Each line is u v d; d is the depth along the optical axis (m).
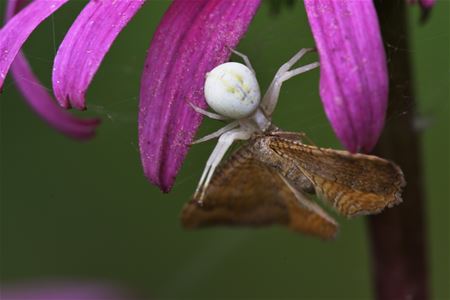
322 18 0.18
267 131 0.19
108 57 0.28
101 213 0.30
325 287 0.30
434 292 0.29
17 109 0.29
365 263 0.29
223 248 0.30
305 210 0.20
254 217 0.20
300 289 0.30
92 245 0.30
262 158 0.19
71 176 0.30
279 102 0.25
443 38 0.27
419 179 0.22
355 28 0.18
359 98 0.17
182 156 0.19
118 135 0.29
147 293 0.30
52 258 0.30
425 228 0.22
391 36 0.20
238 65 0.19
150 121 0.19
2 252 0.30
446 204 0.29
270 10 0.21
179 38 0.19
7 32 0.19
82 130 0.22
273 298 0.30
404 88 0.20
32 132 0.30
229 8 0.19
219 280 0.31
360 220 0.29
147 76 0.19
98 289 0.27
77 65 0.19
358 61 0.18
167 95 0.19
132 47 0.28
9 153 0.30
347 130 0.17
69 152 0.30
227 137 0.19
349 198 0.19
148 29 0.27
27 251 0.30
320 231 0.20
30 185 0.30
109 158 0.30
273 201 0.20
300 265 0.30
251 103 0.19
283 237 0.30
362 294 0.29
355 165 0.18
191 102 0.19
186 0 0.19
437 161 0.29
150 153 0.19
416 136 0.21
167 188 0.19
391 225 0.22
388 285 0.22
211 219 0.20
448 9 0.27
